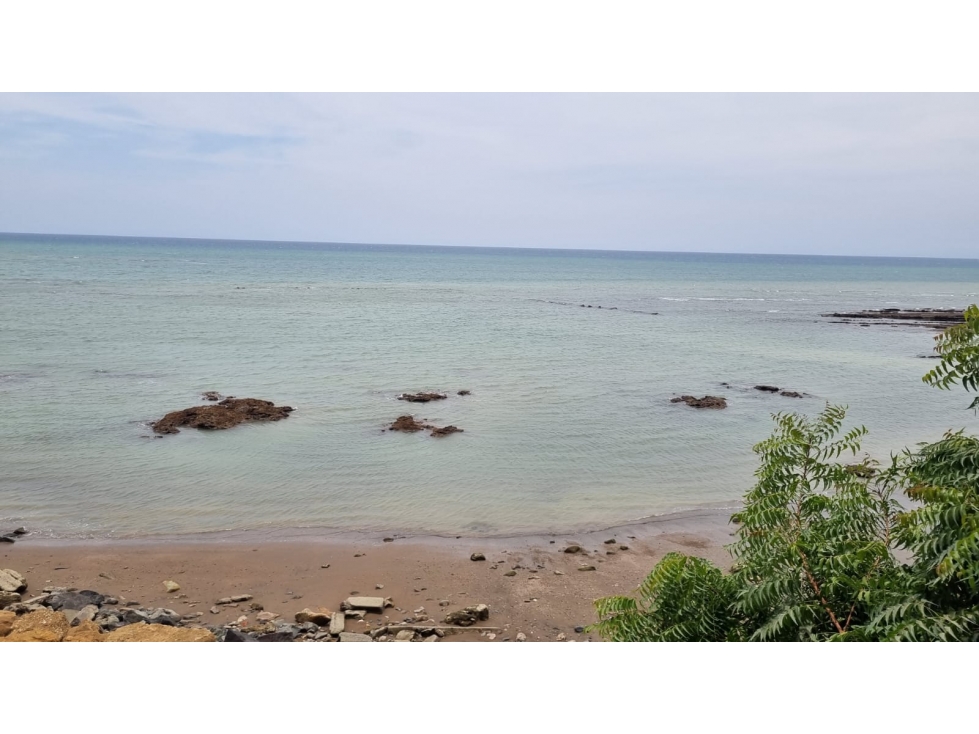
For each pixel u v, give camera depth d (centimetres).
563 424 2006
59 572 1002
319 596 941
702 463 1645
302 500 1344
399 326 4244
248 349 3181
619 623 493
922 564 416
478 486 1447
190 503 1312
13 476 1441
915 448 1777
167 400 2148
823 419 548
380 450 1708
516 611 902
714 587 476
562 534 1194
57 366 2623
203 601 919
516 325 4494
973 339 465
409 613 893
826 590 443
